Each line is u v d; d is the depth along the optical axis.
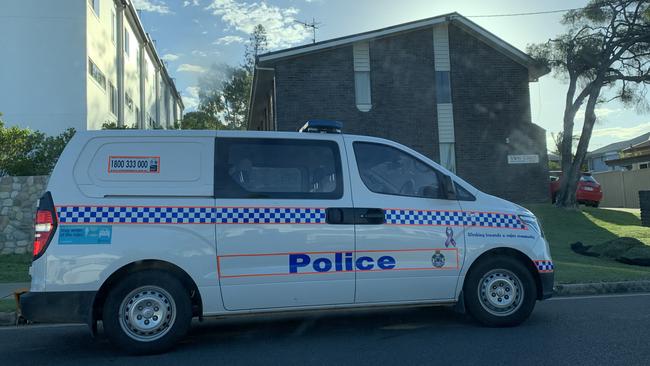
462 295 6.09
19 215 12.80
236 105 44.69
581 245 12.45
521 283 6.17
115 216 5.31
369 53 20.41
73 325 7.02
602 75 18.33
